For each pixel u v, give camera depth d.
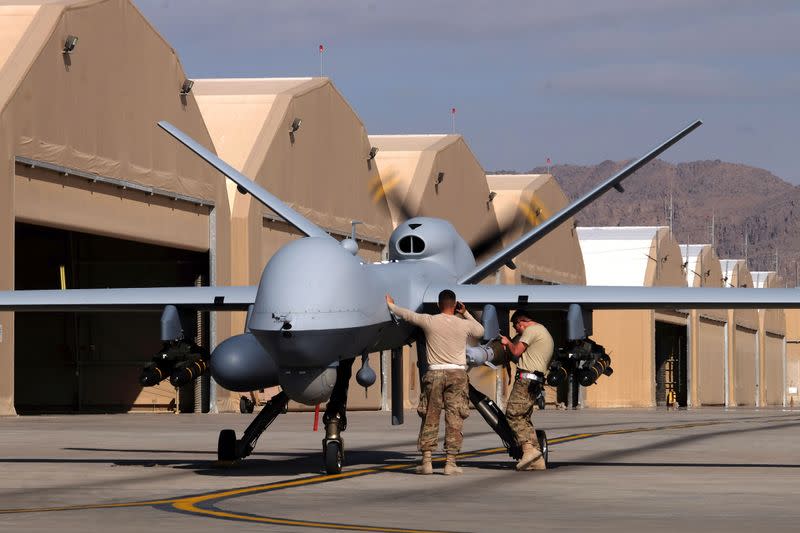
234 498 12.24
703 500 12.02
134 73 37.28
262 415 16.48
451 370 14.91
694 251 88.25
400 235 17.86
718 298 15.05
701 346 82.44
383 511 11.02
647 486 13.54
